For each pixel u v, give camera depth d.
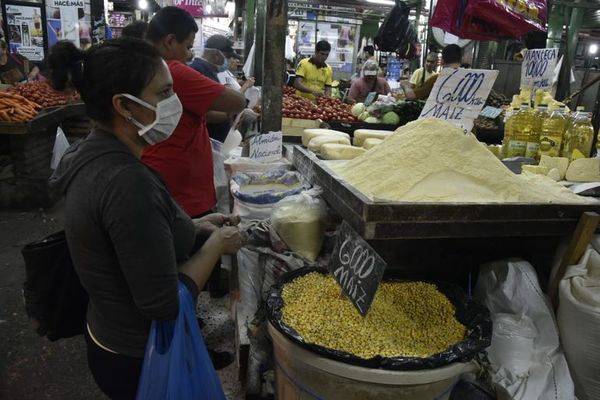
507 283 1.72
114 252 1.12
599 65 11.58
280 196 2.16
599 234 1.75
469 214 1.47
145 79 1.11
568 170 2.09
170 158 2.26
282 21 2.78
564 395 1.52
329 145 2.37
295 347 1.36
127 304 1.18
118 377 1.26
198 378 1.21
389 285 1.76
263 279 1.94
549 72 2.92
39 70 6.60
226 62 4.62
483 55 6.11
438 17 3.42
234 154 3.36
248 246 1.98
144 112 1.14
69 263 1.32
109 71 1.08
